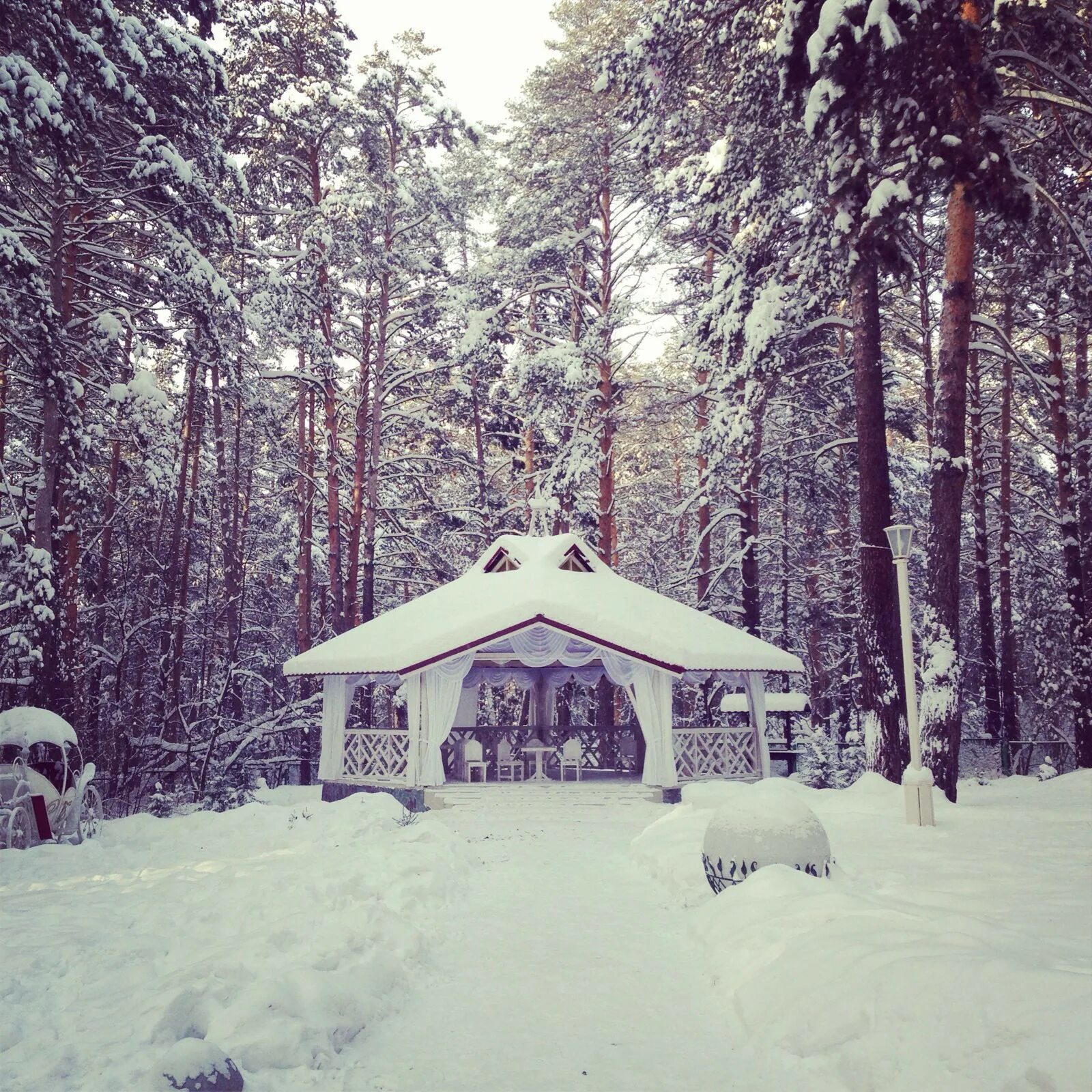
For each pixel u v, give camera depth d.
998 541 37.66
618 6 30.70
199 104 21.03
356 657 20.61
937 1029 4.61
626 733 24.92
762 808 8.84
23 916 8.46
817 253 20.28
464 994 6.64
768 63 19.02
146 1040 5.13
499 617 19.75
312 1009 5.55
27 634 19.28
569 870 11.98
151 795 22.42
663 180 25.66
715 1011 6.18
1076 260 18.55
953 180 15.11
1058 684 33.06
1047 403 29.47
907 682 14.01
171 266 20.66
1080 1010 4.29
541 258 31.44
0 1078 4.78
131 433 22.53
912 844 11.67
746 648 21.67
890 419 27.61
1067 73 17.22
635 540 45.72
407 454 36.22
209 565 34.47
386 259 30.75
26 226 19.45
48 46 16.17
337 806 16.56
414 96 31.59
